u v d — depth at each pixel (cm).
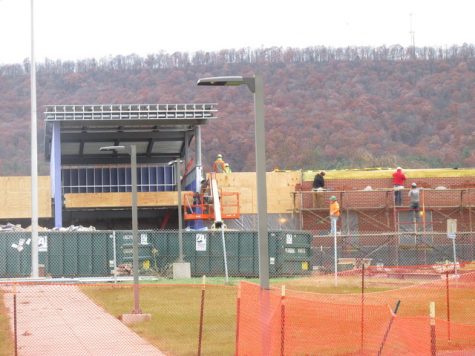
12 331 2836
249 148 15962
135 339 2662
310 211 6719
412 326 2342
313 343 2314
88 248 5294
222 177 6838
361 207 6700
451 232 4312
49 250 5269
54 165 6831
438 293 3781
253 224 6794
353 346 2311
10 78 18350
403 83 18512
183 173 8350
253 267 5400
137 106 6838
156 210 7712
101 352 2425
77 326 2950
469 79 18312
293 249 5394
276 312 2259
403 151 16862
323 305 2738
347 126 17112
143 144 7944
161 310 3378
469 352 2325
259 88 2209
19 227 5972
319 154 16438
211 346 2517
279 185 6831
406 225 6612
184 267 5131
